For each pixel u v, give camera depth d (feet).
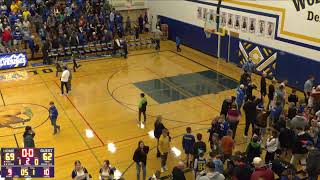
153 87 67.72
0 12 89.92
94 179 40.24
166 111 57.67
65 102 61.05
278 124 42.32
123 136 50.08
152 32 110.42
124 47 85.56
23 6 91.86
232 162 35.29
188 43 96.48
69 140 48.96
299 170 40.70
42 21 90.38
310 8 61.46
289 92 65.36
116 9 108.27
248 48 76.23
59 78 72.95
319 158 35.50
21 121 54.19
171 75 74.33
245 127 49.16
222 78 72.28
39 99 62.28
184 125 53.01
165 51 92.63
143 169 38.47
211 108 58.70
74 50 85.20
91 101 61.52
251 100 48.32
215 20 84.53
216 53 86.53
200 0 88.33
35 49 84.48
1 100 61.72
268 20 70.28
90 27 90.43
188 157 41.68
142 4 111.45
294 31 65.26
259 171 30.73
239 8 77.00
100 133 50.90
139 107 52.65
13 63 78.79
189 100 61.82
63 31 86.07
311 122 43.21
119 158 44.65
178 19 98.78
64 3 98.58
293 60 66.28
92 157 44.86
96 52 88.43
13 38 83.41
